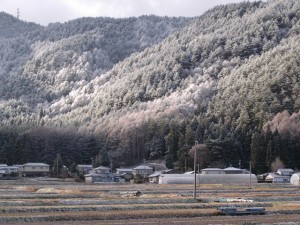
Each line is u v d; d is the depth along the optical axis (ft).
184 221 202.69
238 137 648.38
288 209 240.94
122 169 645.92
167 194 323.98
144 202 265.13
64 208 229.04
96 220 204.03
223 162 618.85
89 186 428.97
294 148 608.19
